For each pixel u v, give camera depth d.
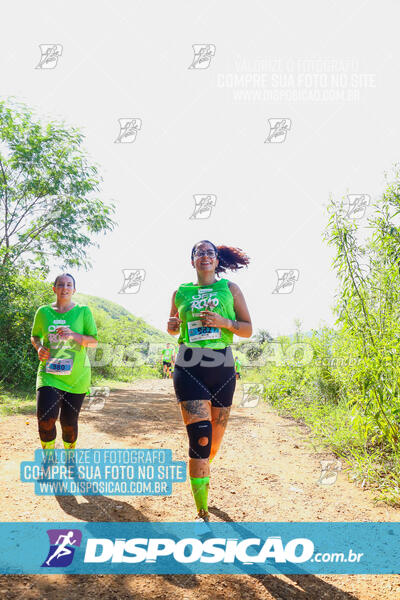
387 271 4.12
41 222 11.43
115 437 5.11
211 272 3.36
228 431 5.82
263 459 4.49
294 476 3.95
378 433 4.18
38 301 10.19
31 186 10.98
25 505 2.96
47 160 11.17
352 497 3.45
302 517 3.04
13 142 10.84
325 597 2.09
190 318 3.19
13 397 7.87
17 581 2.05
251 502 3.29
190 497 3.33
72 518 2.81
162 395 10.01
